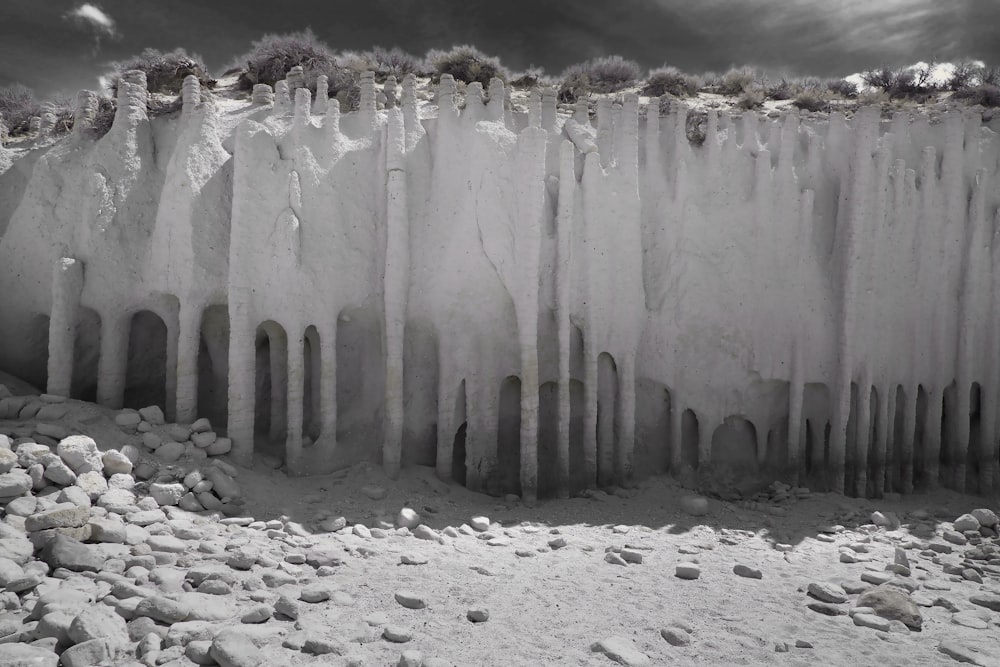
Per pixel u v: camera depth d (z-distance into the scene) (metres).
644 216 11.41
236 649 4.30
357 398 10.59
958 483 11.80
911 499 11.23
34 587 5.22
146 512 7.11
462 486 10.30
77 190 10.52
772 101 15.55
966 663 4.90
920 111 13.70
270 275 9.72
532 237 10.15
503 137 10.66
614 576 6.67
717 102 14.94
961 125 12.24
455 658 4.66
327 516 8.16
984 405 11.95
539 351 10.59
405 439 10.51
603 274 10.72
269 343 10.91
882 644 5.27
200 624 4.84
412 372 10.59
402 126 10.39
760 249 11.48
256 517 7.92
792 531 8.83
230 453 9.27
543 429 11.00
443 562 6.86
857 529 8.98
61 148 10.98
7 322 10.55
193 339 9.70
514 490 10.85
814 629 5.55
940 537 8.77
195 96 10.81
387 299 10.02
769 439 11.70
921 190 11.99
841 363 11.25
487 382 10.37
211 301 9.93
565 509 9.48
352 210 10.30
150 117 11.12
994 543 8.53
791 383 11.29
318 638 4.72
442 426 10.18
